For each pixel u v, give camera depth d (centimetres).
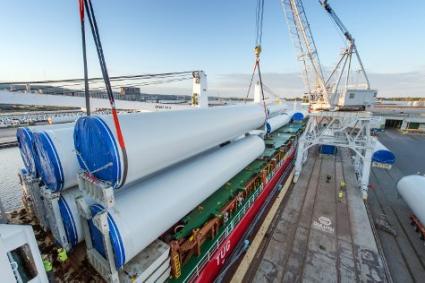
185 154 776
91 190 544
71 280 648
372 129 4850
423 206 1287
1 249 370
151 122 631
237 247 1066
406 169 2575
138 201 610
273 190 1694
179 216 720
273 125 2367
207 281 805
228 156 1090
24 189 1022
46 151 677
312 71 2823
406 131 5250
